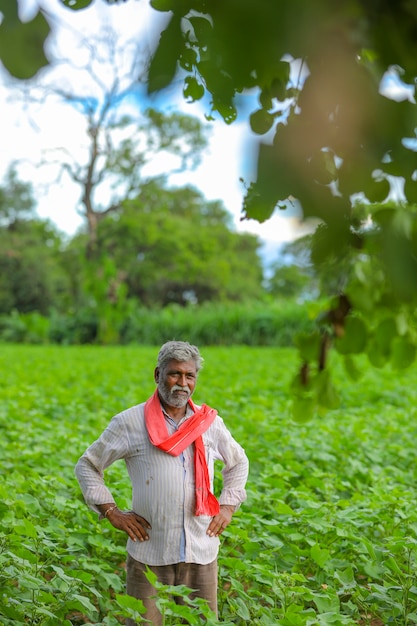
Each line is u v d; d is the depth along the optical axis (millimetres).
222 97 2223
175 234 47844
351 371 3043
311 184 1814
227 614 4914
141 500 3984
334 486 7355
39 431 9383
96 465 4059
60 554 5363
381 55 1901
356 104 1757
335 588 5145
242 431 9477
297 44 1603
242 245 64688
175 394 3969
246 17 1552
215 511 4000
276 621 4273
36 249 53281
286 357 25328
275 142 1781
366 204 2285
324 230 2074
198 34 2010
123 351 29812
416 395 14922
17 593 4582
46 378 16844
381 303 2932
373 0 1781
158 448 3951
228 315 35312
